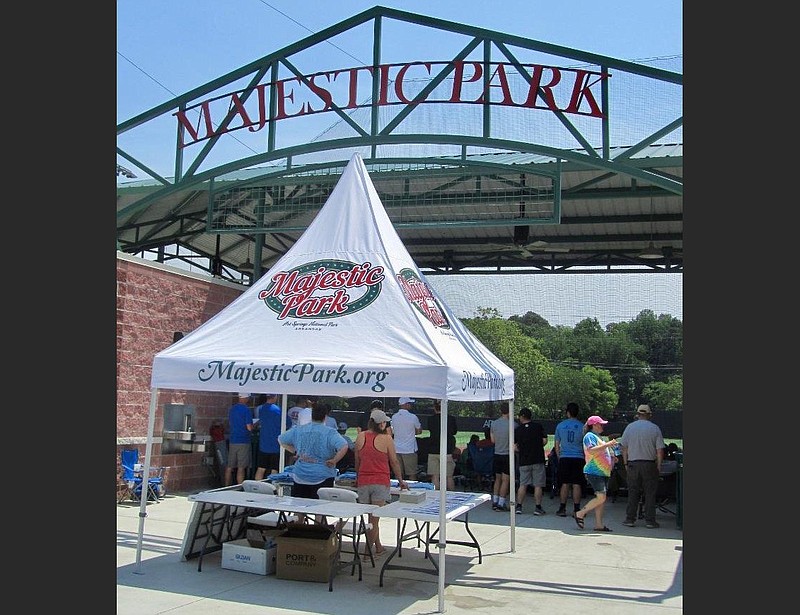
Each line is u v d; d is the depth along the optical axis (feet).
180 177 43.93
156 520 35.86
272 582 25.55
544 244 63.21
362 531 28.55
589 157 36.86
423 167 43.55
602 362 132.87
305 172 44.34
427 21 39.06
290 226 47.11
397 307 26.68
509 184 43.73
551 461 49.16
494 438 43.73
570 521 40.24
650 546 33.73
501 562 29.86
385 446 28.89
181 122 43.91
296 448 29.76
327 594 24.29
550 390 111.34
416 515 24.71
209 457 47.83
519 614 22.74
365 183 31.19
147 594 23.56
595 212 55.42
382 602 23.58
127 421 41.42
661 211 54.65
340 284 28.19
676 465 40.63
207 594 23.77
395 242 30.73
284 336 26.94
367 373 24.18
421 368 23.79
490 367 30.04
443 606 22.77
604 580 27.27
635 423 39.45
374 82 39.73
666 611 23.38
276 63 41.75
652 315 132.67
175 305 45.65
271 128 41.45
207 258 74.95
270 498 27.17
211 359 26.32
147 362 43.16
